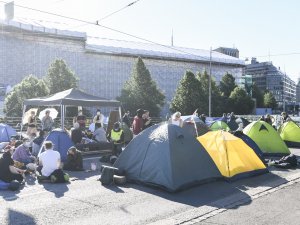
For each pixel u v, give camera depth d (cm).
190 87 5878
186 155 966
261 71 14825
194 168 970
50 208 755
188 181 931
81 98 1786
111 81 7969
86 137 1722
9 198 834
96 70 7781
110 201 815
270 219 684
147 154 979
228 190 925
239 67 10056
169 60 8844
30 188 940
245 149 1121
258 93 9581
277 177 1091
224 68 9781
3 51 6675
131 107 5659
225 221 676
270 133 1552
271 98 10050
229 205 786
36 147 1397
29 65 6944
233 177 1027
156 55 8550
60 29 7262
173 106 5975
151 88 5853
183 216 707
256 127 1560
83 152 1541
